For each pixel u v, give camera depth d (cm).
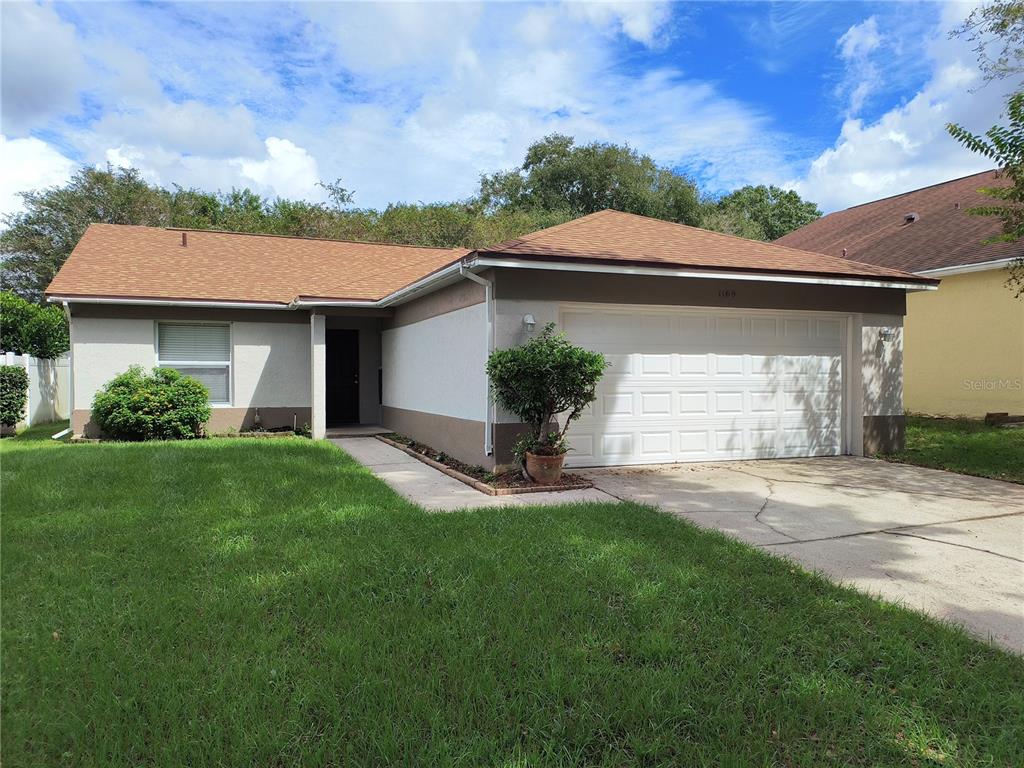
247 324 1337
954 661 317
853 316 1009
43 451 954
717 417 941
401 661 307
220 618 355
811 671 306
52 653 314
